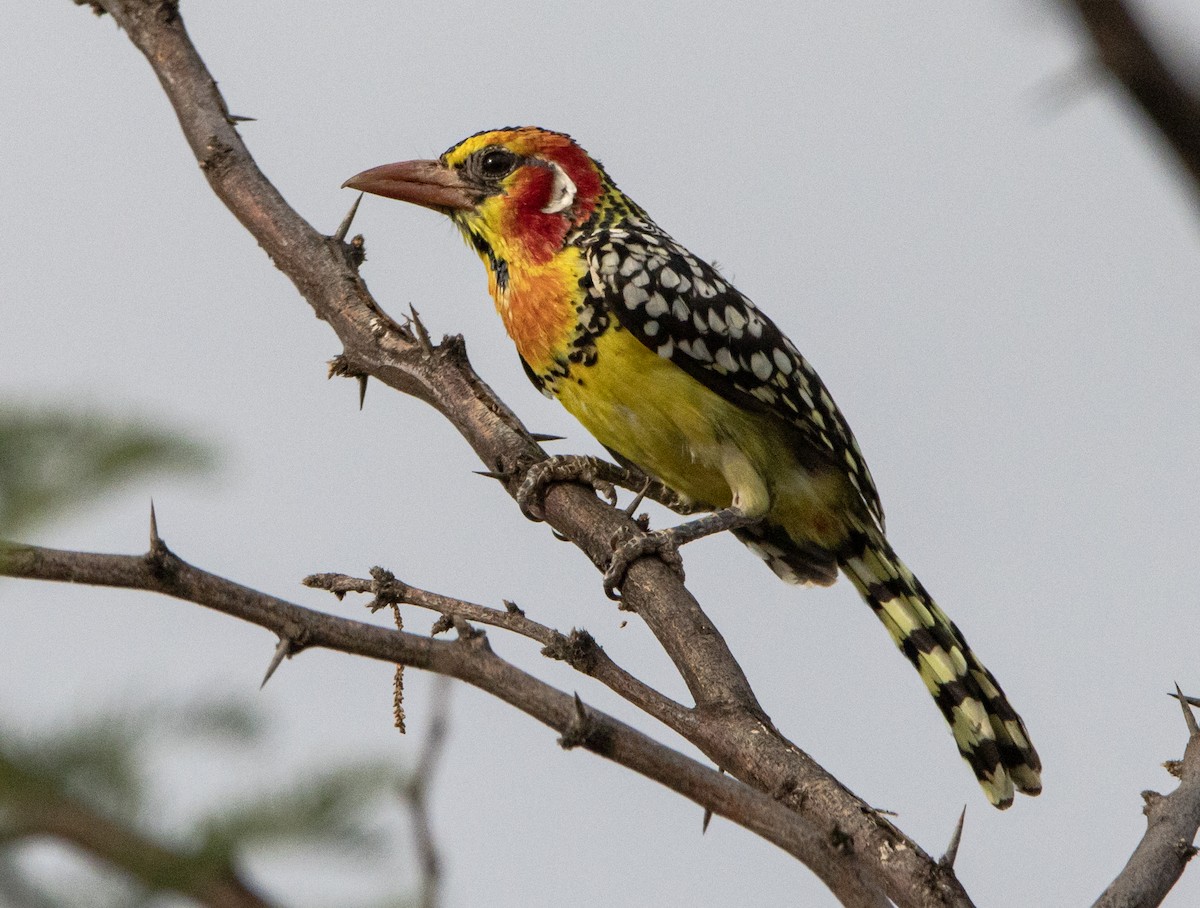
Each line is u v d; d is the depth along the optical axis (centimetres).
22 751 260
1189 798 614
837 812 625
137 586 546
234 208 1002
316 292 980
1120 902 575
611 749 534
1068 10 192
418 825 273
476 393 962
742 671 750
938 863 589
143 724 267
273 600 557
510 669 547
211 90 1026
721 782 536
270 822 259
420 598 712
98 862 256
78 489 265
